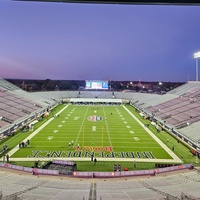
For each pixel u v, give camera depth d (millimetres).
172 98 65625
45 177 19500
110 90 105562
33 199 13875
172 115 49094
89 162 24344
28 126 41000
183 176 19906
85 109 68438
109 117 53594
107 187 16953
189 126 38688
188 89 68750
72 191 15750
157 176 20109
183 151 28531
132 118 52688
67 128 40875
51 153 27047
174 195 14828
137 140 33406
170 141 33125
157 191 15727
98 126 43031
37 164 22750
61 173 20172
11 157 25500
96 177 19828
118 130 39812
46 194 14883
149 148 29609
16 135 35531
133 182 18422
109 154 27031
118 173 20000
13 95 63594
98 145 30609
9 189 15789
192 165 22234
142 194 15039
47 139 33281
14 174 19969
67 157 25781
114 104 84562
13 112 48656
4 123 40188
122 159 25406
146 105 68812
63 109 67375
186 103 55406
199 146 27516
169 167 21438
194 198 14031
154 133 37906
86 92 101688
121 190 16109
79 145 30422
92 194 15094
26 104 59188
